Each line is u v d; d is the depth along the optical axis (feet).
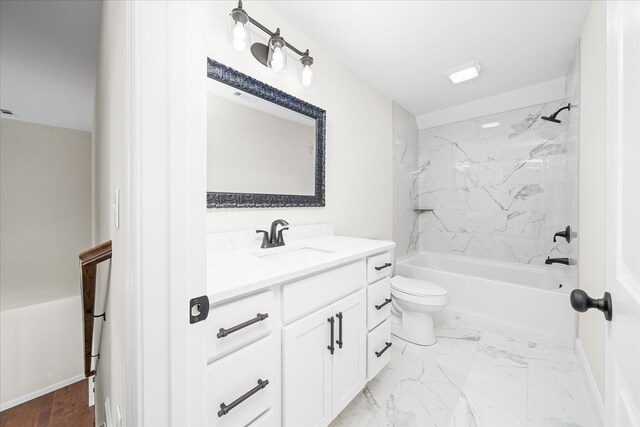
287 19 5.13
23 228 11.00
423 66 6.73
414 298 6.15
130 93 1.49
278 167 5.04
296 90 5.37
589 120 4.76
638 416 1.25
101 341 4.76
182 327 1.65
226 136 4.25
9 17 5.42
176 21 1.56
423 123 10.41
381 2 4.69
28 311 10.60
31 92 8.67
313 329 3.28
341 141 6.61
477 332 6.89
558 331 6.19
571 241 6.38
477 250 9.48
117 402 2.69
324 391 3.46
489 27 5.32
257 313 2.61
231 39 4.16
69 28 5.77
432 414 4.24
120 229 2.28
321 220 6.05
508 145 8.77
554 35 5.53
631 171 1.39
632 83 1.37
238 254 3.86
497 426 4.00
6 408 10.00
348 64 6.67
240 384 2.46
